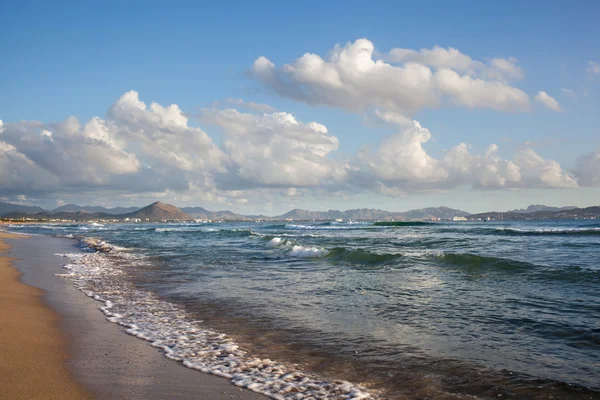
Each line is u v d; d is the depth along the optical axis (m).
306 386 5.25
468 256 16.44
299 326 8.10
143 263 19.56
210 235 48.78
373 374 5.66
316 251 21.83
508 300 10.02
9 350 6.22
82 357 6.13
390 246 27.22
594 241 27.50
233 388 5.16
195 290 12.22
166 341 7.12
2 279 13.81
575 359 6.09
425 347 6.76
